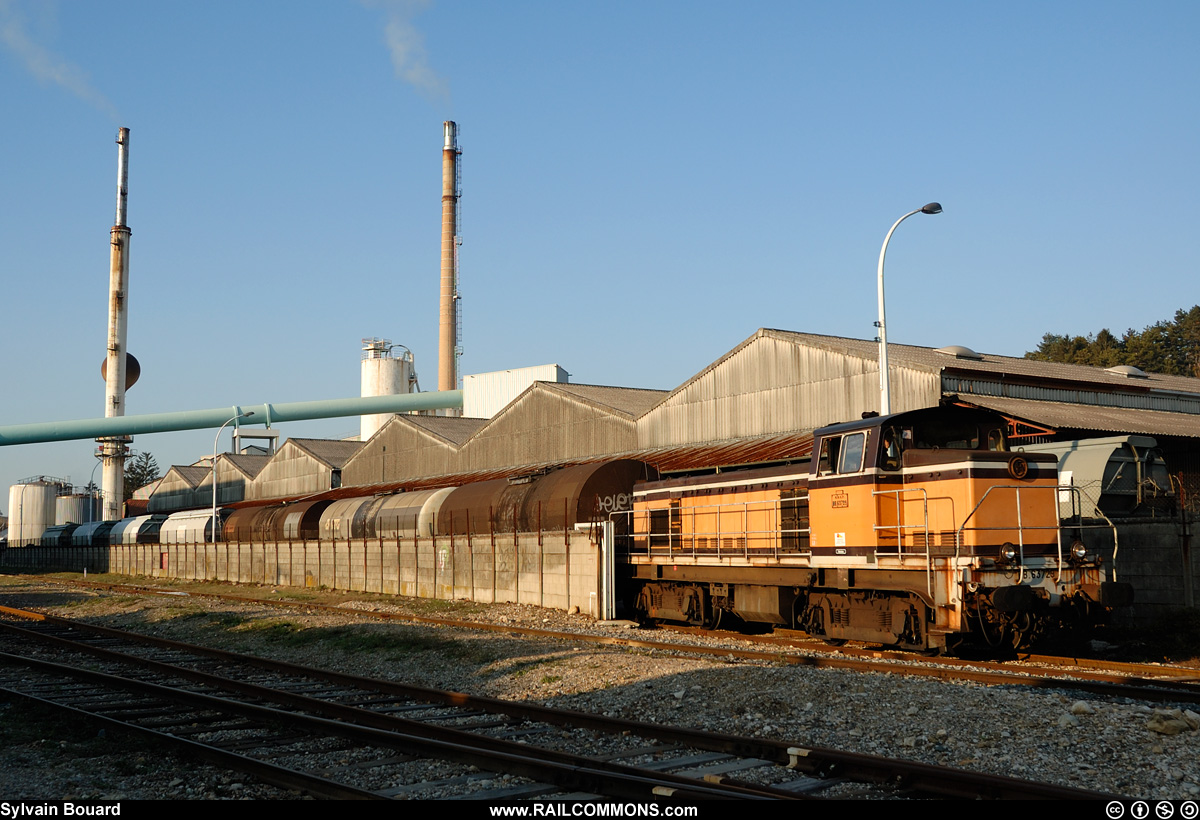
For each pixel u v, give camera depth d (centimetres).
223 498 8419
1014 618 1659
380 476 6488
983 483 1666
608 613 2680
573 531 2884
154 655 2153
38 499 9938
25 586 5016
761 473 2209
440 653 1925
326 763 1093
